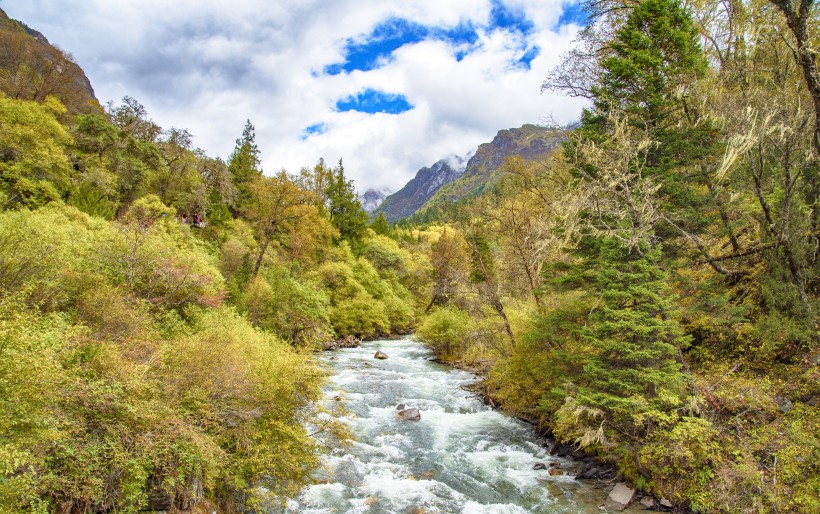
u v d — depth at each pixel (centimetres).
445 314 2745
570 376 1295
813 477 857
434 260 4450
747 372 1201
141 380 701
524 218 2041
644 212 1201
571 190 1530
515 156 2089
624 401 981
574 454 1258
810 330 1097
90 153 2862
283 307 2528
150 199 2812
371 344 3434
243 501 852
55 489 580
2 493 462
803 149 1223
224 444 855
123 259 1343
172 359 848
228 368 841
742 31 1404
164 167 3622
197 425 770
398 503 972
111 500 623
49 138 2288
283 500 892
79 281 1044
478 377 2216
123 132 3294
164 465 670
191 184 3775
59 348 638
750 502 876
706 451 961
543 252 1592
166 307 1393
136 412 655
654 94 1386
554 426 1335
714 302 1253
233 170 4822
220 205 3816
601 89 1537
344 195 5275
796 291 1152
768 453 934
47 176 2214
